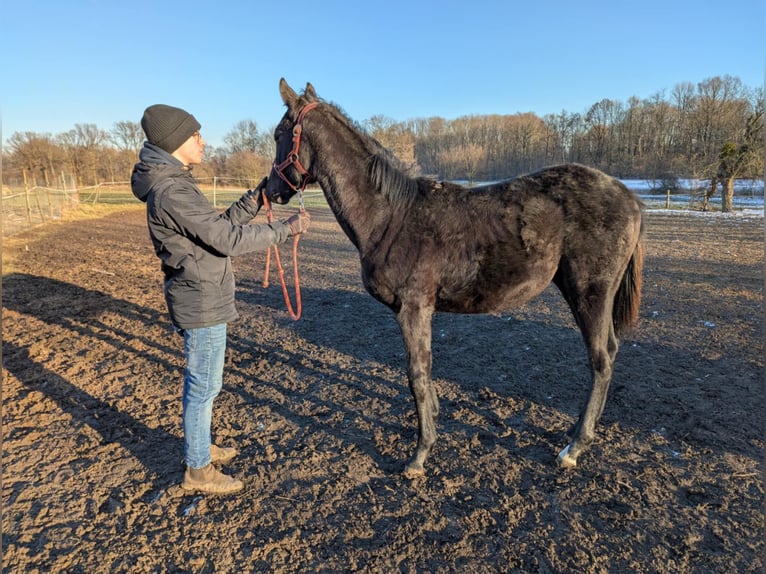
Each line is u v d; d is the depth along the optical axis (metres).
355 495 2.58
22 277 7.95
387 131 24.39
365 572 2.06
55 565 2.10
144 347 4.87
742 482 2.58
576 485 2.62
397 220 2.71
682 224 15.04
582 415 2.82
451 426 3.28
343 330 5.34
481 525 2.33
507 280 2.69
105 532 2.31
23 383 3.98
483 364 4.31
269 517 2.41
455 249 2.64
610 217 2.62
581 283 2.67
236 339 5.10
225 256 2.28
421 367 2.68
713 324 5.10
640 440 3.02
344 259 10.20
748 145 18.27
